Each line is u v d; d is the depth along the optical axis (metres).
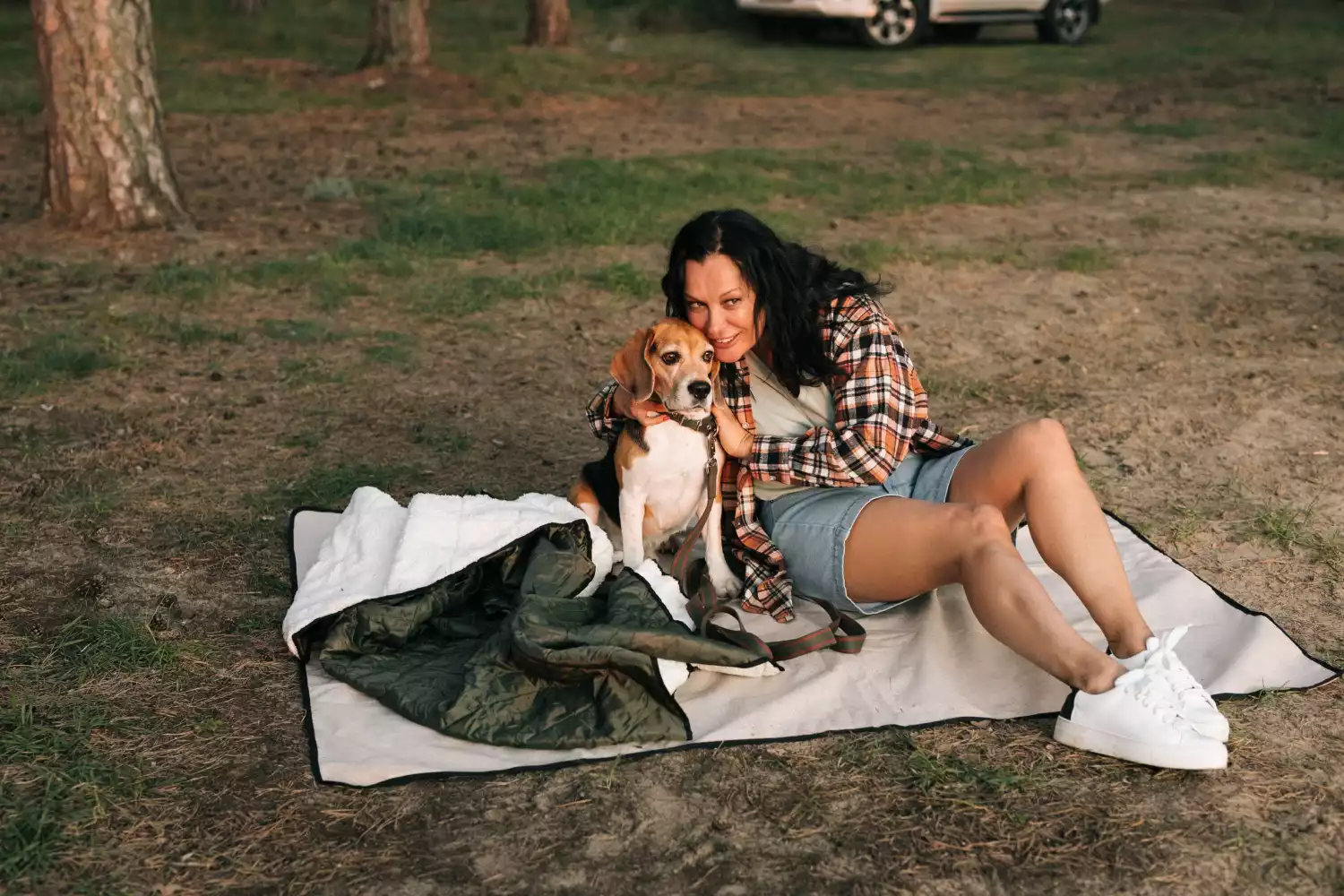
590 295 7.18
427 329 6.51
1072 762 2.92
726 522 3.83
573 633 3.09
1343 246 8.30
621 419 3.93
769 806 2.78
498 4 23.64
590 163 10.79
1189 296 7.19
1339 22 21.42
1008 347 6.32
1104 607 3.10
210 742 3.00
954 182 10.29
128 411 5.27
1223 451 4.93
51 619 3.59
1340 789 2.81
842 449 3.36
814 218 9.12
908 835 2.67
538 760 2.94
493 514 3.67
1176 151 11.80
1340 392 5.57
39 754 2.92
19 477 4.59
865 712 3.14
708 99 14.89
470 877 2.55
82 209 8.20
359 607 3.34
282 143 11.74
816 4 18.91
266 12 20.92
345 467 4.73
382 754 2.94
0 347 6.04
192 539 4.12
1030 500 3.22
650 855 2.62
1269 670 3.29
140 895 2.48
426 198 9.30
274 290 7.12
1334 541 4.12
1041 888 2.51
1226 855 2.59
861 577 3.37
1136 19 23.17
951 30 21.38
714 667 3.18
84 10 7.91
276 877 2.54
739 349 3.47
